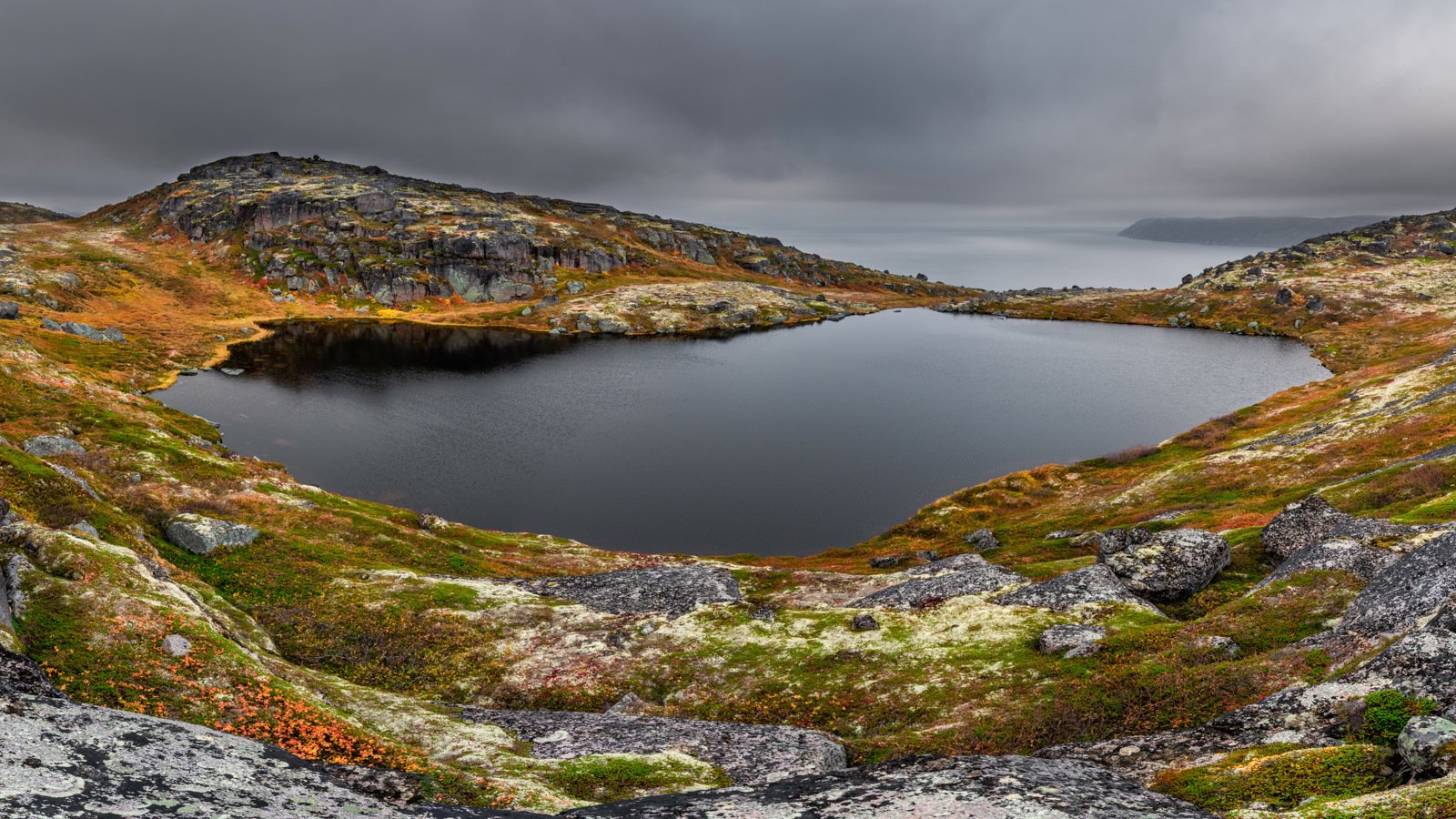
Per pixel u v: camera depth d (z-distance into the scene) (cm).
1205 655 3894
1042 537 8550
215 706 3222
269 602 5697
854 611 5619
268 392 15900
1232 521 7075
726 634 5412
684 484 11800
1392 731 2534
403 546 7456
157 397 14862
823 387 18538
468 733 3838
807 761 3503
